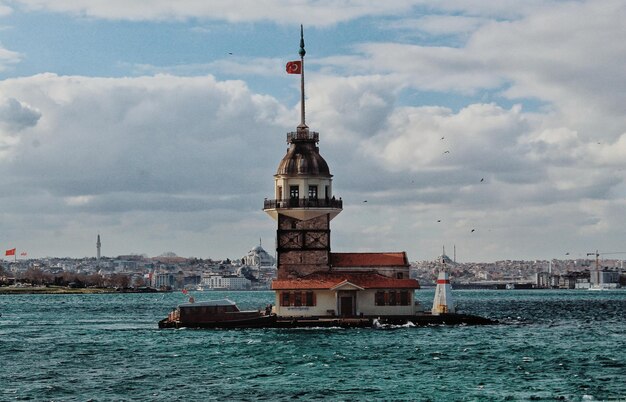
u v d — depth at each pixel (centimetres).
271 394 13150
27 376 15100
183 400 12712
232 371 15450
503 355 17588
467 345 19225
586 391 13375
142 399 12800
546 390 13462
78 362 16975
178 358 17338
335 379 14500
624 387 13725
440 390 13462
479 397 12888
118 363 16750
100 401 12662
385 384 14012
